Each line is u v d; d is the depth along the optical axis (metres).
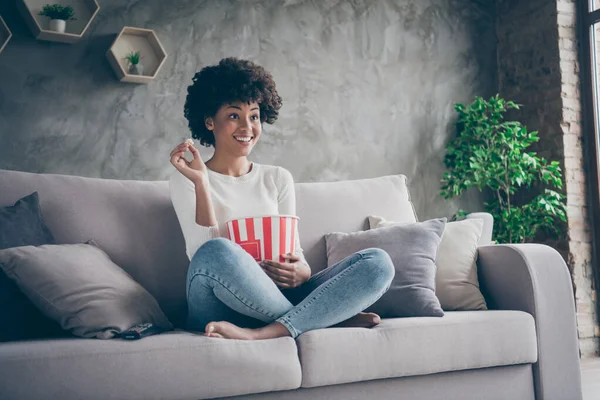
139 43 3.64
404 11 4.35
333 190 2.54
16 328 1.65
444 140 4.38
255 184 2.13
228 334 1.66
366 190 2.60
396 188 2.68
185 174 1.91
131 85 3.61
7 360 1.40
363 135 4.16
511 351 1.99
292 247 1.85
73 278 1.70
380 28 4.27
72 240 2.00
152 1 3.69
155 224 2.15
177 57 3.73
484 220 2.63
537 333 2.06
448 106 4.41
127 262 2.07
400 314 2.10
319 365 1.71
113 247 2.06
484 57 4.55
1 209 1.85
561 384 2.06
